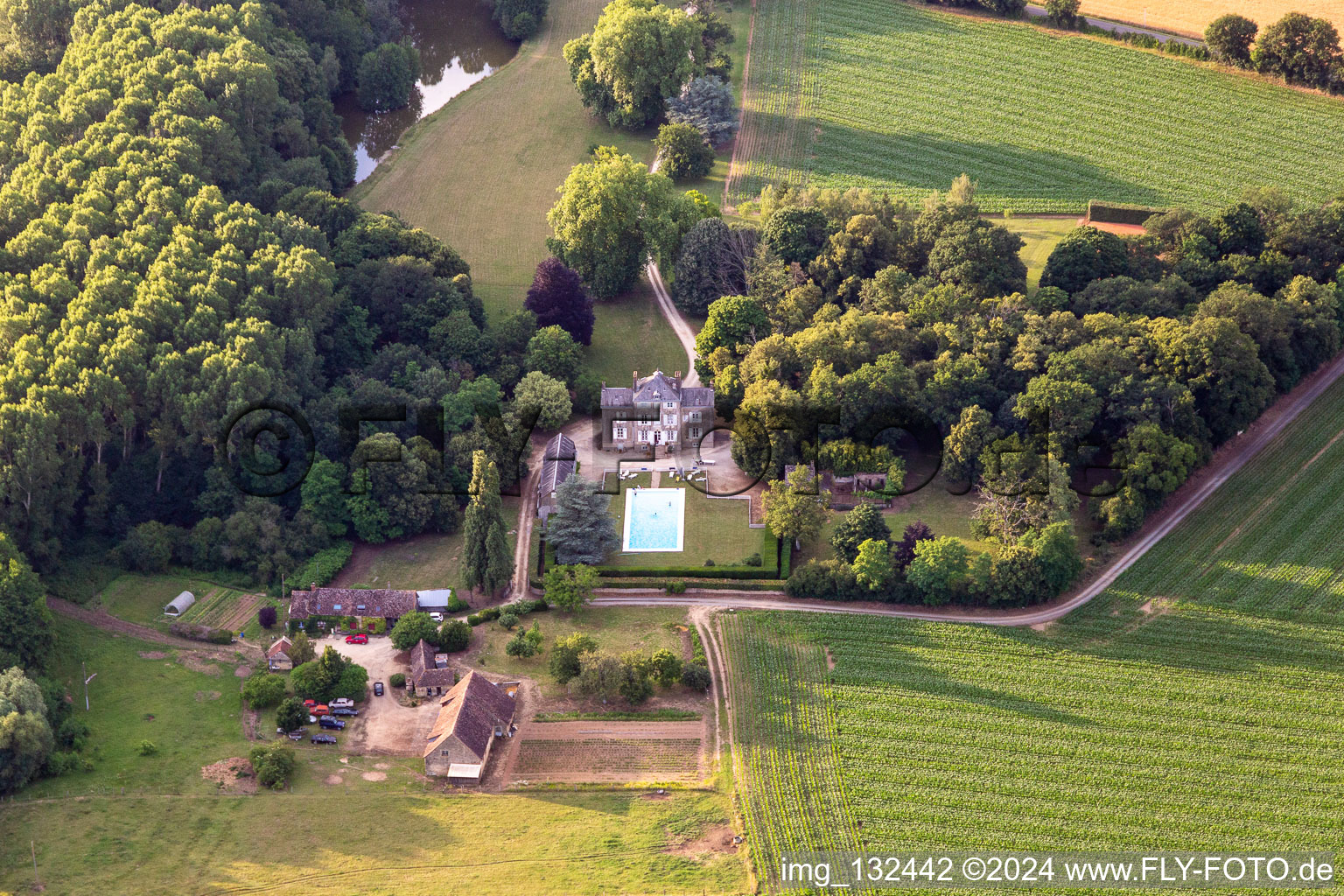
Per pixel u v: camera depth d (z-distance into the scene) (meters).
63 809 187.75
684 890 179.62
